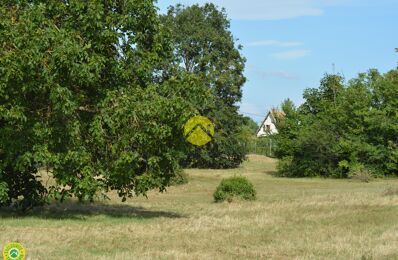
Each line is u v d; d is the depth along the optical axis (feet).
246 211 60.64
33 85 44.37
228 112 191.01
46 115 47.09
